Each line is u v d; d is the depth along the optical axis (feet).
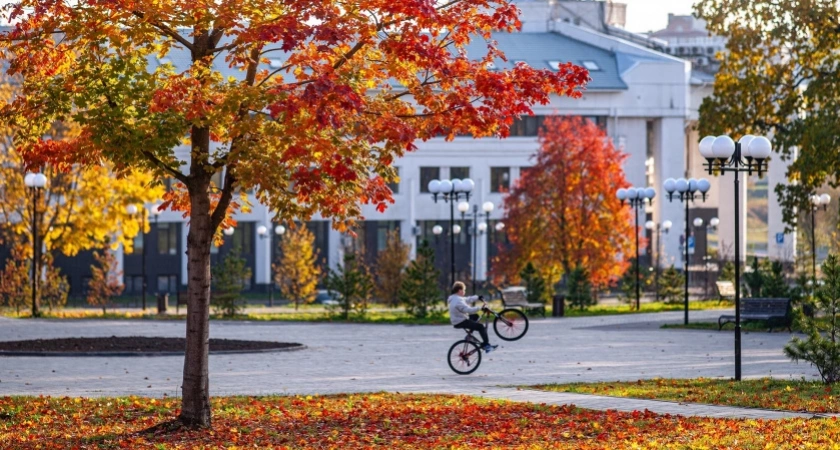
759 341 108.37
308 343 110.22
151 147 48.29
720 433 49.34
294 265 207.72
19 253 178.19
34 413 57.41
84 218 177.58
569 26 303.48
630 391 67.15
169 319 150.71
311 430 53.42
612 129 287.28
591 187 187.93
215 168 50.98
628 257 192.24
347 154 48.93
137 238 265.95
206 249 53.16
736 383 70.28
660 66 287.28
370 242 277.85
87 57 50.42
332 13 48.78
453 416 57.41
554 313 155.02
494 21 52.60
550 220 190.70
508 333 115.34
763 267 153.58
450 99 52.08
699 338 113.39
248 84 50.93
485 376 78.89
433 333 124.88
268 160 49.16
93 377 77.61
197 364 53.21
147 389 70.28
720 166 77.87
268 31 47.24
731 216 317.63
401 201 280.10
